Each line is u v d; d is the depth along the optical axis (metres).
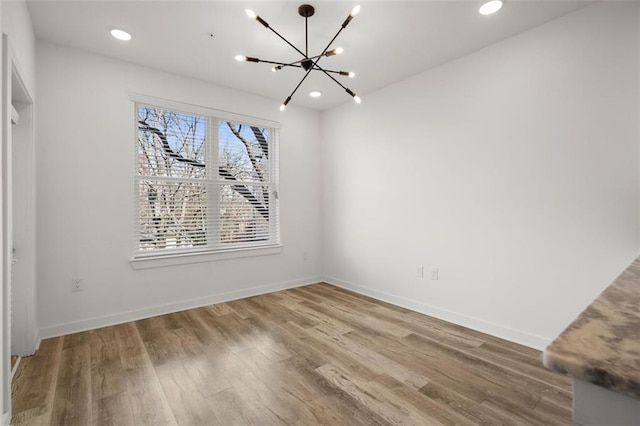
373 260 3.70
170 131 3.20
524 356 2.22
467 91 2.77
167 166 3.17
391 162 3.46
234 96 3.56
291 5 2.09
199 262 3.34
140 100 2.95
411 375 1.97
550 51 2.27
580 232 2.16
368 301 3.53
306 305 3.38
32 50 2.28
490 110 2.61
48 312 2.53
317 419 1.56
